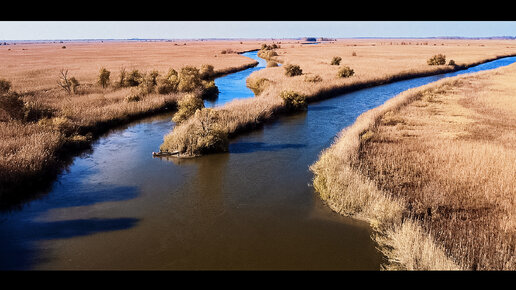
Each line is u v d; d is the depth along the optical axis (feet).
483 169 41.55
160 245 29.76
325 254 28.37
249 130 69.10
